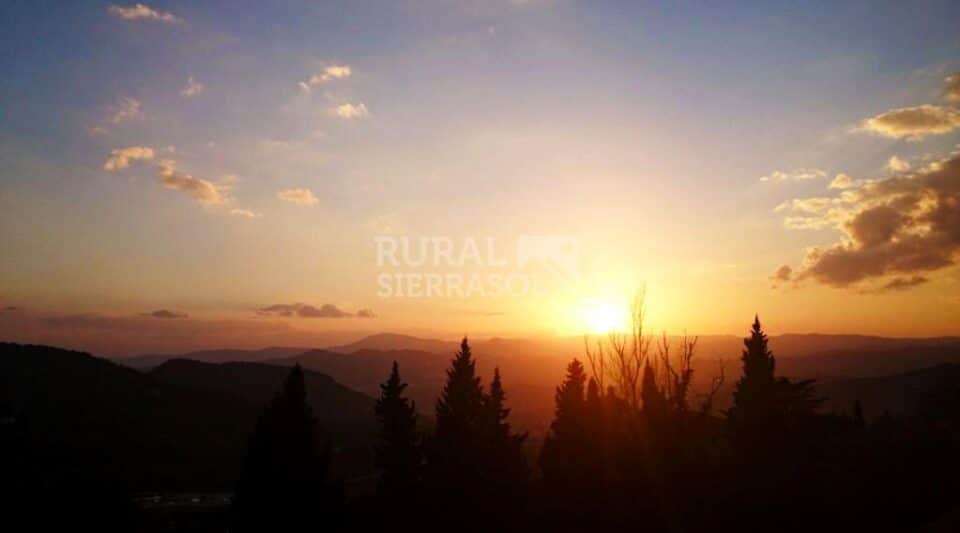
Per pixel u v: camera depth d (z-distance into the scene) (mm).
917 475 22828
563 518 23078
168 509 40125
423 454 30109
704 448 24547
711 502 21031
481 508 25125
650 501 21609
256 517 24234
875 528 19281
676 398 24766
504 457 26281
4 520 25344
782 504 20641
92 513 26922
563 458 24312
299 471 24766
